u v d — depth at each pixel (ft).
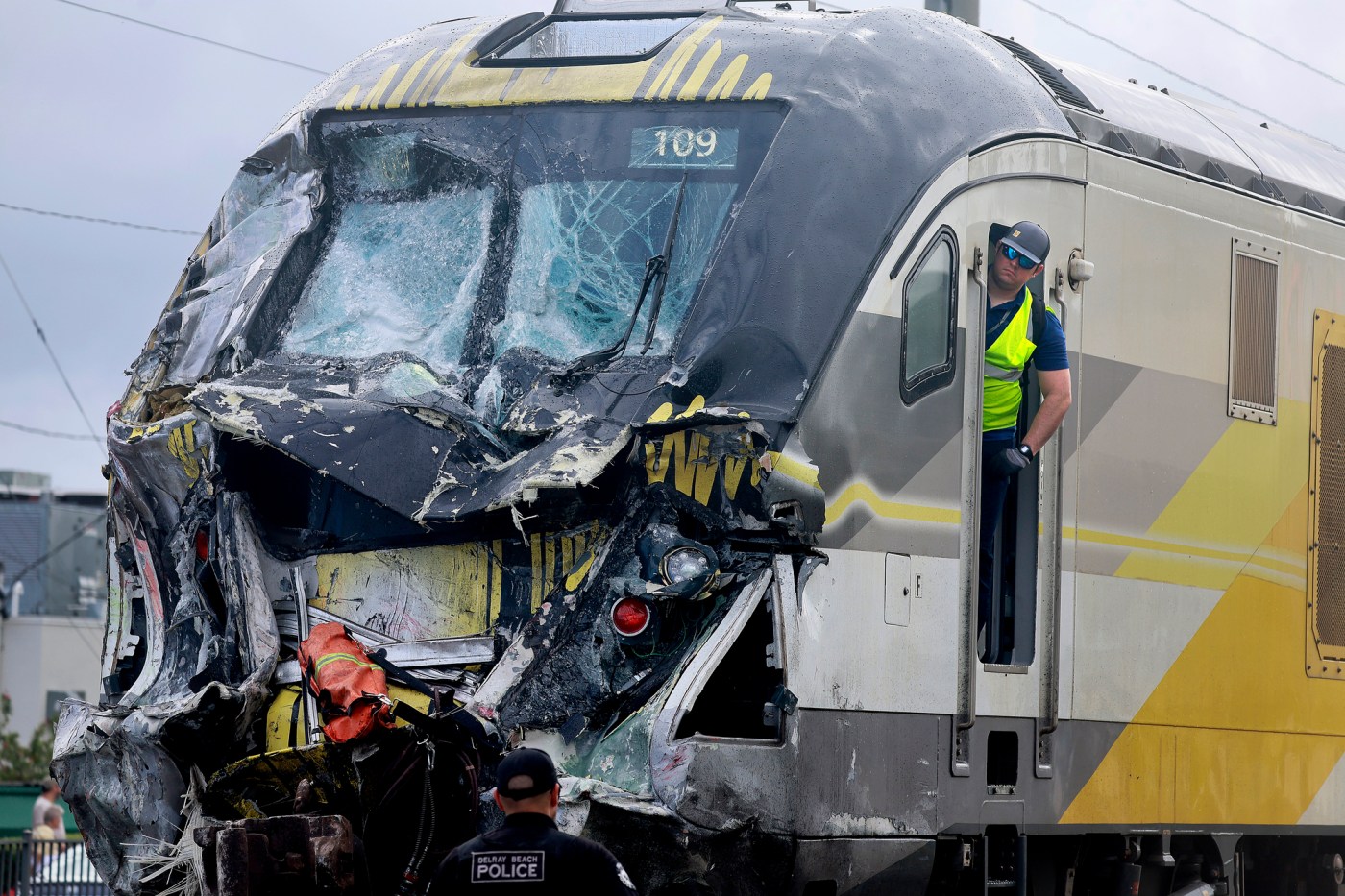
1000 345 90.63
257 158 97.25
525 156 89.30
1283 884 117.08
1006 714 90.07
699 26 90.99
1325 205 117.19
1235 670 106.01
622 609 76.59
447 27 98.84
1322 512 113.70
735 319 80.79
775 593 77.00
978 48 93.97
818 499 77.66
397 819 77.00
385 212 92.53
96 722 86.43
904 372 84.07
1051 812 92.53
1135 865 98.58
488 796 74.49
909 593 84.23
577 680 76.48
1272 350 109.81
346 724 76.79
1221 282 105.81
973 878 88.84
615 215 86.53
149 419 92.32
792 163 83.46
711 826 73.87
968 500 88.33
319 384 86.79
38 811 220.64
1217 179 106.93
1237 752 106.11
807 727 78.13
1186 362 102.78
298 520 86.28
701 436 76.79
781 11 94.02
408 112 92.79
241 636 84.38
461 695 79.10
